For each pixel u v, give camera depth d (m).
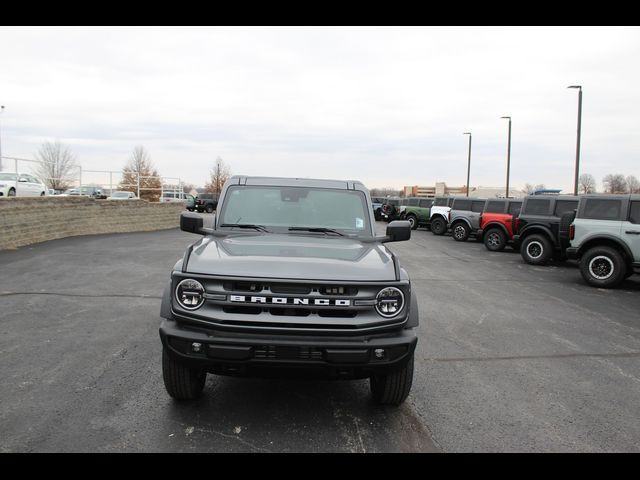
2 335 5.72
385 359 3.32
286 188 4.89
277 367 3.23
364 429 3.63
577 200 13.92
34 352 5.14
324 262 3.53
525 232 14.66
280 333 3.24
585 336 6.47
